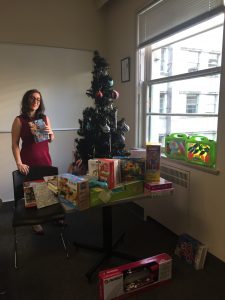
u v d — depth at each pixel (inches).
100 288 68.4
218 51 84.5
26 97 102.5
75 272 82.0
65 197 70.4
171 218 104.7
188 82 100.7
